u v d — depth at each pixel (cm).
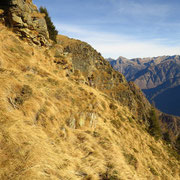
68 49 4122
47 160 468
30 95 740
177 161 2173
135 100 5119
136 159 1020
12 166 380
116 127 1534
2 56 998
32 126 624
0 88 623
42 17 1895
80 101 1118
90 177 522
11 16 1434
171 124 11700
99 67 4822
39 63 1403
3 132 456
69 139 762
